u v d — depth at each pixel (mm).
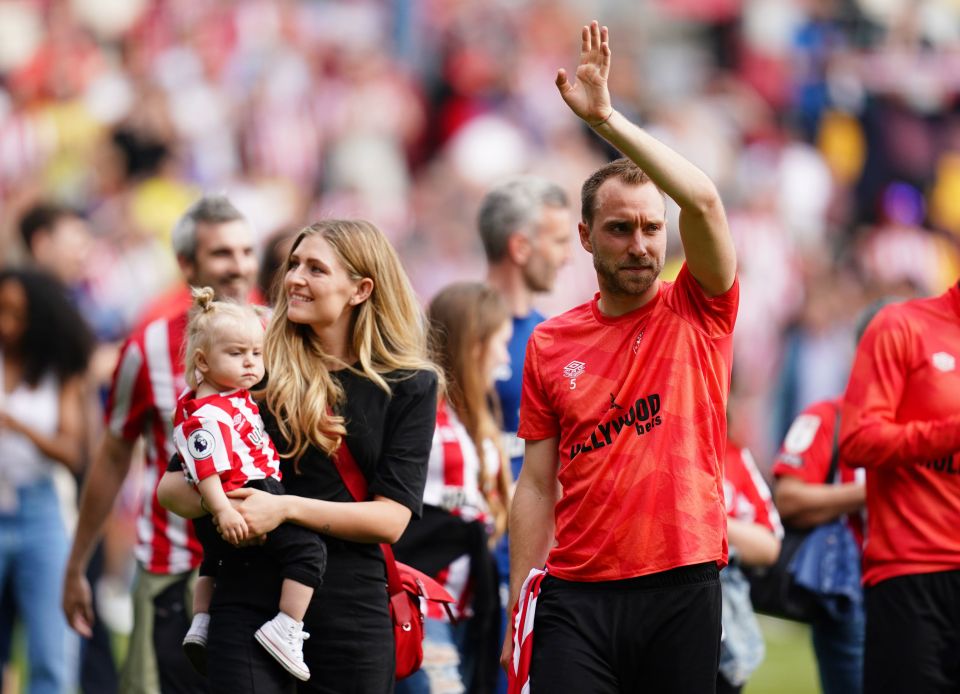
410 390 16797
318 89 58406
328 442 16266
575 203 56156
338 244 16719
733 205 56375
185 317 21203
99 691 28109
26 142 54094
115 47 58094
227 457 15641
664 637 15703
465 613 20531
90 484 21594
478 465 21000
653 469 15805
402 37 61719
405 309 17109
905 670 19031
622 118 15164
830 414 22031
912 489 19156
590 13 64500
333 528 15961
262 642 15680
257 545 16000
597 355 16297
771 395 52406
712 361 16078
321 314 16562
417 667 17062
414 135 59781
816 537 21688
